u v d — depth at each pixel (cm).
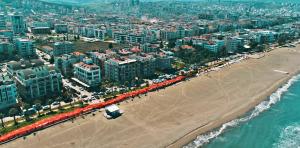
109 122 19050
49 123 18475
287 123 19912
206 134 18100
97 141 16900
